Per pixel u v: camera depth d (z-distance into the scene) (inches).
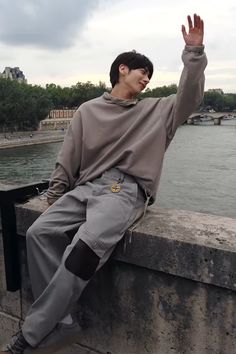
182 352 96.1
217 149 2923.2
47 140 3720.5
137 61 102.6
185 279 92.4
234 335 87.8
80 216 99.1
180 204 1362.0
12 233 115.7
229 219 102.3
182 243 89.9
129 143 100.3
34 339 91.7
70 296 89.3
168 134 100.4
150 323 100.0
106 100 104.7
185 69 93.0
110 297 106.1
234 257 83.7
